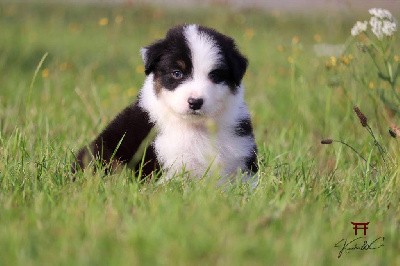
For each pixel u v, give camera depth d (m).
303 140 10.50
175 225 6.05
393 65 10.81
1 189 7.34
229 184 7.66
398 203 7.23
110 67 18.25
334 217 6.68
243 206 6.84
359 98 10.81
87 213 6.38
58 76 15.66
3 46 19.50
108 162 8.31
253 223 6.21
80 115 11.90
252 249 5.70
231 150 8.30
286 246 5.80
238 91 8.35
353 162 9.23
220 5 21.12
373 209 7.02
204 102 7.86
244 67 8.30
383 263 5.79
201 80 8.00
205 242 5.77
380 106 10.16
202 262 5.52
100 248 5.68
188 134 8.18
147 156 8.18
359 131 10.52
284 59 18.28
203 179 7.61
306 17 24.84
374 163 9.00
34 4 28.28
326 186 7.66
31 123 9.77
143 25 23.36
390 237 6.31
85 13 26.70
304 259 5.53
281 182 7.61
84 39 22.19
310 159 9.25
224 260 5.52
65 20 25.67
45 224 6.23
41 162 8.05
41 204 6.68
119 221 6.34
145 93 8.40
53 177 7.68
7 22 24.52
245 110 8.54
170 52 8.14
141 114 8.34
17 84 15.48
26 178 7.57
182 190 7.40
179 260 5.53
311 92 12.30
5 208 6.59
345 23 17.38
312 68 12.97
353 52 11.50
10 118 10.93
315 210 6.73
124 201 6.92
